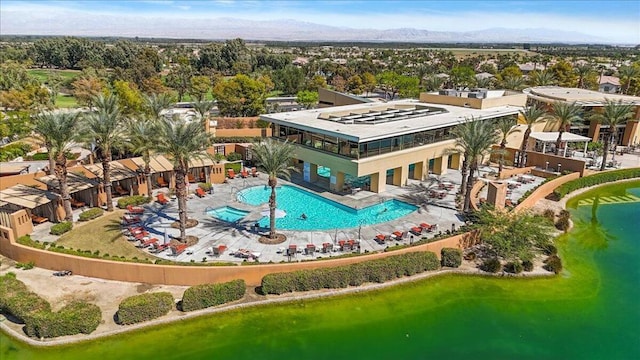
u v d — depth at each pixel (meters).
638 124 65.12
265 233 33.09
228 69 153.62
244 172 47.38
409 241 31.75
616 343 22.70
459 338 22.98
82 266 27.19
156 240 30.25
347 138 39.47
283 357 21.41
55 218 34.22
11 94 79.38
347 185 44.31
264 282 25.92
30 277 27.08
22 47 188.38
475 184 43.69
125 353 21.41
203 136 30.95
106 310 24.09
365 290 26.84
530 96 67.38
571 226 37.91
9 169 44.09
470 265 29.94
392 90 119.12
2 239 29.31
